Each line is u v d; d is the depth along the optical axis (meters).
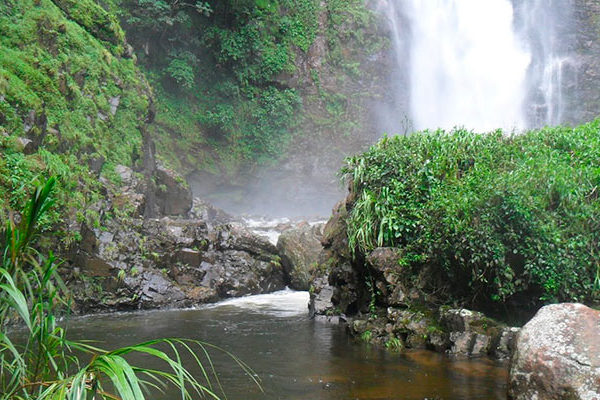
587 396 4.32
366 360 6.72
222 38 24.39
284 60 26.48
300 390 5.51
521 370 4.78
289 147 26.30
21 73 11.70
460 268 7.87
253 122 25.61
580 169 7.61
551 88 30.78
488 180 7.60
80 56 14.17
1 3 12.38
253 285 12.88
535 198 7.16
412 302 7.98
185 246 12.38
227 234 13.46
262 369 6.33
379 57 29.39
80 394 2.42
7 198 9.32
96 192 12.09
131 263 11.26
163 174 16.11
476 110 30.94
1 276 2.90
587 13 31.17
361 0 29.94
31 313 3.01
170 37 23.03
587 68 30.45
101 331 8.67
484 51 31.77
